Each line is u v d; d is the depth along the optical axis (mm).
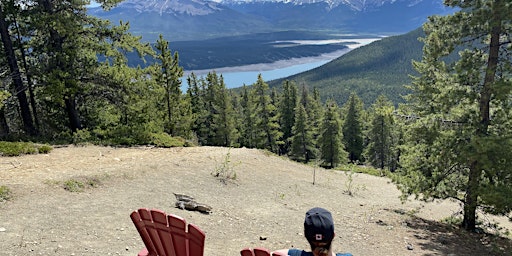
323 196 16047
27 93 23031
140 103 21781
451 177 14242
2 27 19156
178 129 37031
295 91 70688
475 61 12617
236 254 7648
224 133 55312
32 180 10133
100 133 19922
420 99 18375
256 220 10500
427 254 10195
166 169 14070
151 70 22625
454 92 13047
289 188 16062
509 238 14203
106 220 8180
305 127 60062
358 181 24359
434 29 13562
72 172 11477
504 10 11336
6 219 7508
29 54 20234
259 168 18547
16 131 20750
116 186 11031
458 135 13023
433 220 15352
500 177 12461
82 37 20406
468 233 13516
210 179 14156
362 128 74562
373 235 11227
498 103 12539
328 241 2459
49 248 6477
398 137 60219
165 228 2840
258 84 60062
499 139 11797
